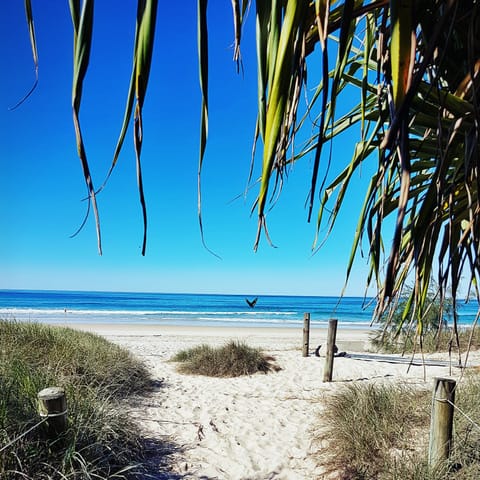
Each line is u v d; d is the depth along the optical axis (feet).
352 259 5.24
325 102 2.33
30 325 22.30
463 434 10.20
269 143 2.49
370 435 11.61
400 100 2.54
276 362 27.37
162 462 11.94
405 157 2.37
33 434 9.15
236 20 2.62
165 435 14.07
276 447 13.28
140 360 26.37
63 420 9.23
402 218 2.32
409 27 2.56
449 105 3.76
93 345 22.34
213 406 18.07
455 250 4.58
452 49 4.21
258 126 2.95
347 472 10.50
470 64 3.27
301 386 22.00
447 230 4.31
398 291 5.18
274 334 68.28
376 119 4.90
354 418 12.71
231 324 95.09
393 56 2.58
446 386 9.17
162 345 41.55
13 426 9.09
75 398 11.82
